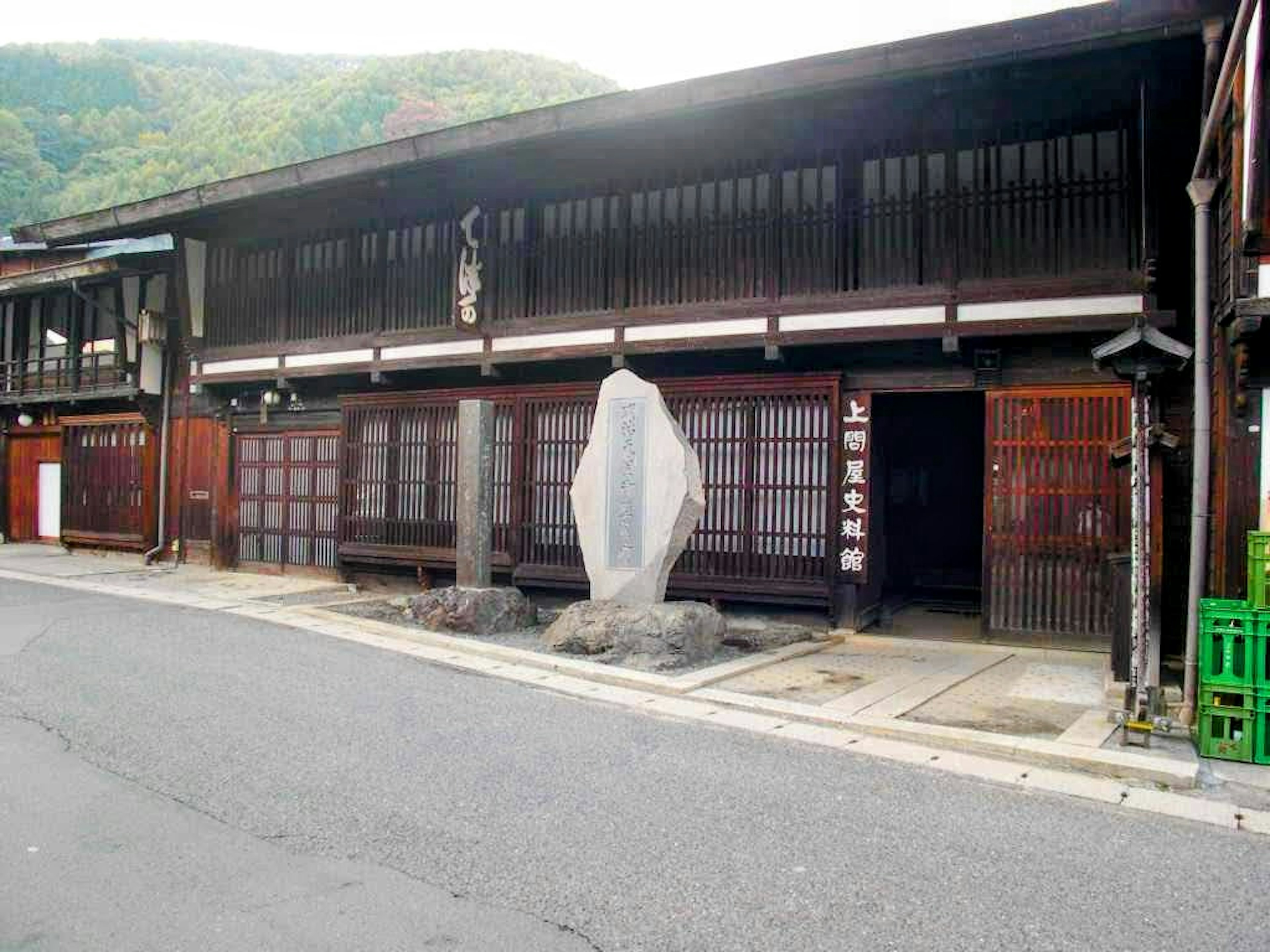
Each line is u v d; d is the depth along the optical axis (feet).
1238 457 23.21
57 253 65.10
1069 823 15.84
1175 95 28.32
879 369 33.78
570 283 38.29
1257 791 17.63
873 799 16.80
